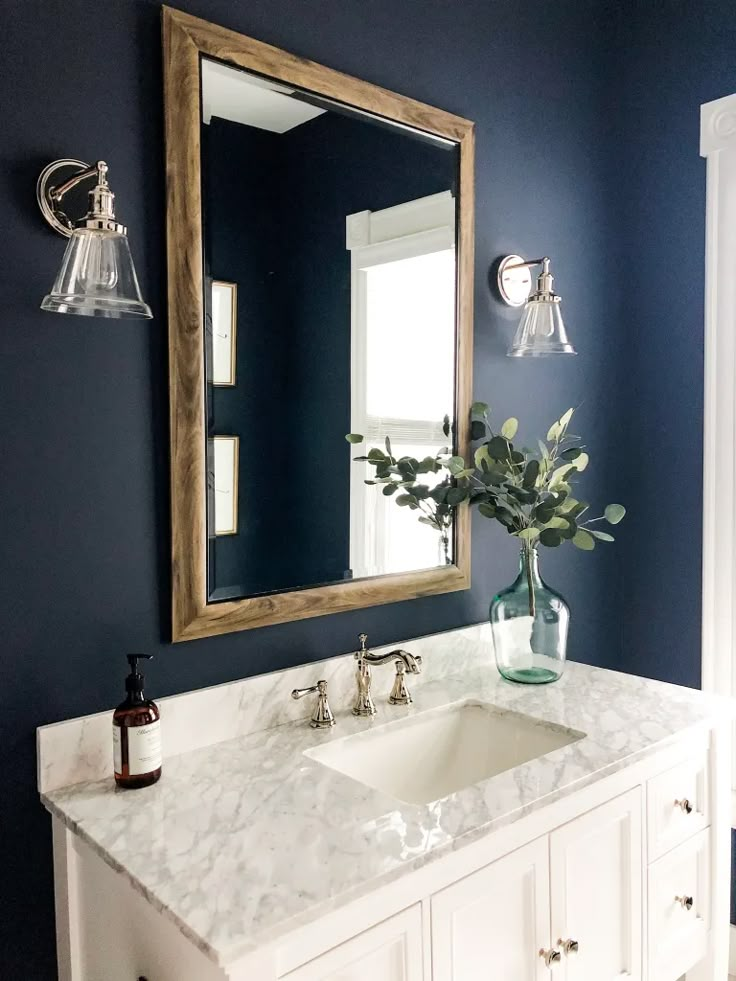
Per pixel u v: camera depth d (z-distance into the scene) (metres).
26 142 1.28
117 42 1.37
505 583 2.12
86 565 1.37
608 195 2.36
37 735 1.31
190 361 1.44
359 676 1.67
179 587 1.45
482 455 1.86
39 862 1.34
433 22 1.88
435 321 1.87
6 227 1.27
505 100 2.05
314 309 1.65
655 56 2.31
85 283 1.15
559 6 2.19
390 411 1.79
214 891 1.01
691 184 2.25
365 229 1.73
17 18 1.26
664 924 1.63
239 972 0.93
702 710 1.69
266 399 1.58
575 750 1.47
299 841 1.14
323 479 1.68
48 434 1.32
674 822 1.64
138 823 1.20
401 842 1.14
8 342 1.28
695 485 2.29
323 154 1.65
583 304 2.29
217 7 1.50
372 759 1.59
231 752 1.47
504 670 1.88
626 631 2.48
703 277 2.24
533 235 2.13
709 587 2.26
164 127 1.41
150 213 1.42
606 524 2.42
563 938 1.39
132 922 1.14
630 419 2.43
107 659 1.40
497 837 1.25
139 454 1.43
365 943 1.08
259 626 1.57
